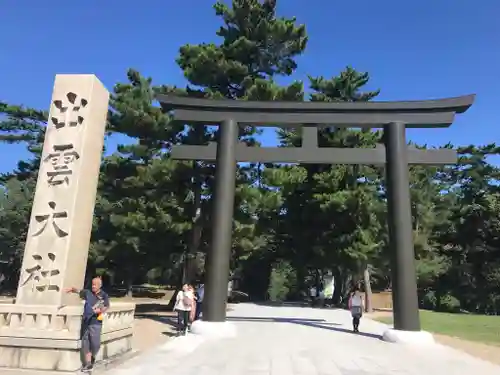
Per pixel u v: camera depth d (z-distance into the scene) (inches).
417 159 635.5
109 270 1445.6
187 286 626.8
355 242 1234.0
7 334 341.4
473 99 633.6
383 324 837.2
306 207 1352.1
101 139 474.6
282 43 973.2
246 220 930.7
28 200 1578.5
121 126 851.4
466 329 770.8
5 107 1369.3
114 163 885.2
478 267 1631.4
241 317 894.4
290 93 864.3
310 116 663.1
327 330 698.2
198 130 904.3
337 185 1272.1
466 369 403.5
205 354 444.1
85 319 336.5
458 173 1859.0
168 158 857.5
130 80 903.7
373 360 439.8
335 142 1307.8
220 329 583.2
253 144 952.9
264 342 541.3
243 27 988.6
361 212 1248.2
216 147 671.8
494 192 1761.8
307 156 654.5
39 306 355.6
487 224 1595.7
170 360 405.4
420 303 1673.2
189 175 860.0
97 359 361.1
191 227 856.3
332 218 1312.7
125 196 912.3
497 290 1576.0
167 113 873.5
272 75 1024.2
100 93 474.0
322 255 1321.4
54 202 422.3
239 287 1971.0
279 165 1002.1
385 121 649.0
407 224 608.1
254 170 994.1
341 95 1362.0
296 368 388.5
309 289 2209.6
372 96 1368.1
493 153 1786.4
